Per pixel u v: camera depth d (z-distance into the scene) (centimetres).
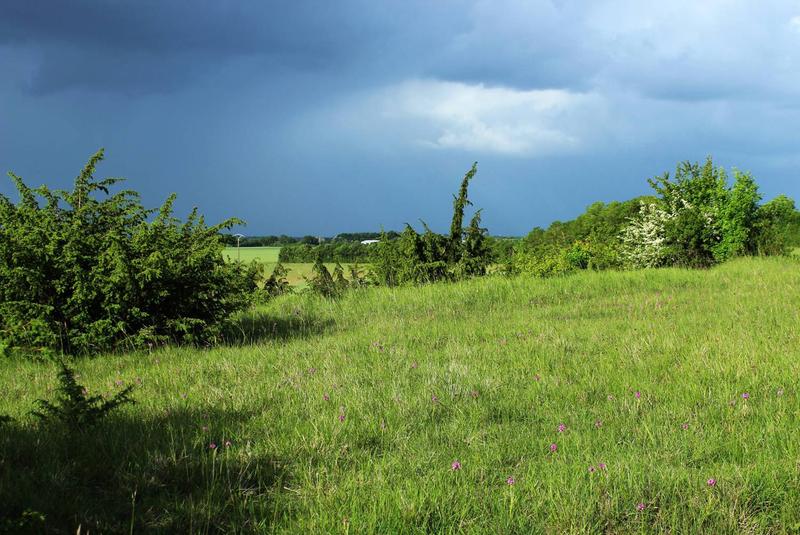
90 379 827
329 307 1499
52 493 406
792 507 405
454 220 2006
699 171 2686
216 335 1127
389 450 522
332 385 718
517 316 1286
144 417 594
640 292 1598
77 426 524
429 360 866
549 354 866
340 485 441
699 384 694
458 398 665
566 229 6656
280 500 419
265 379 773
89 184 1169
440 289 1631
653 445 521
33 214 1077
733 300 1334
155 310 1083
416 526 382
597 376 748
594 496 408
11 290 1003
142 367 902
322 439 525
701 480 436
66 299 1023
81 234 1068
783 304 1223
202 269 1128
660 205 2823
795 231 3253
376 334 1101
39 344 988
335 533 372
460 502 412
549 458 499
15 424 541
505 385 720
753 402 630
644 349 877
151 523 379
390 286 1912
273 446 513
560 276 1958
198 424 567
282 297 1731
